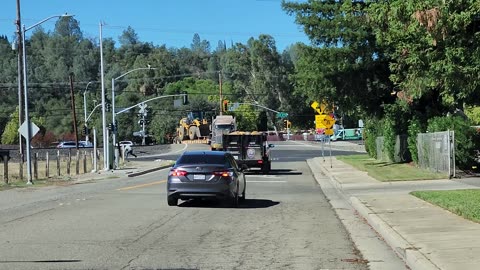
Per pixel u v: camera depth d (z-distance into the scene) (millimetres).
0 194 22344
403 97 25938
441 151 25922
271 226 13344
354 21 29000
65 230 12578
